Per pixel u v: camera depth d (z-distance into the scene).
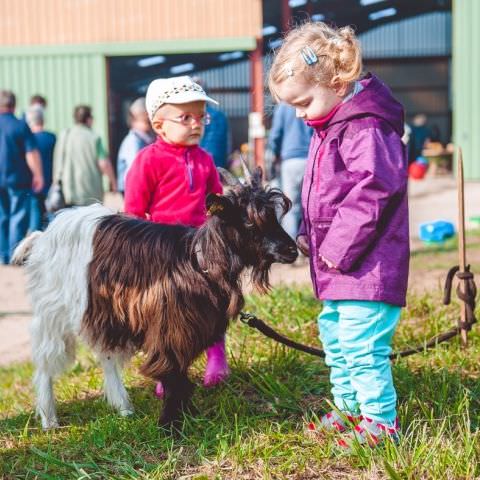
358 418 3.68
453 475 3.26
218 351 4.54
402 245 3.47
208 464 3.54
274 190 3.69
